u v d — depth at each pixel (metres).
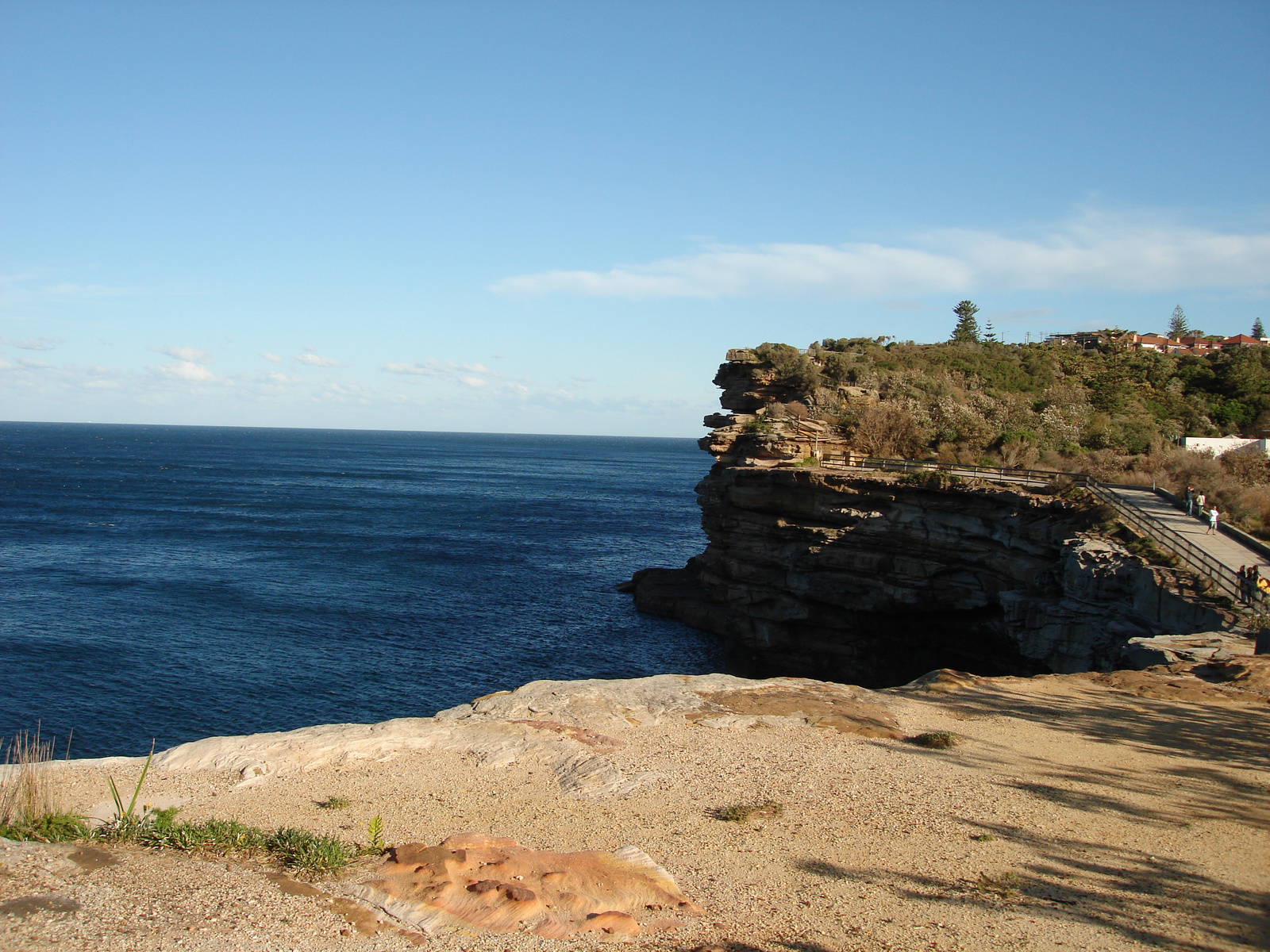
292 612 48.09
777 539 41.69
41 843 7.57
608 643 44.75
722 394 53.81
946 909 7.32
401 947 6.23
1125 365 67.81
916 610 36.34
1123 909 7.34
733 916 7.14
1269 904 7.47
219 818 9.31
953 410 48.81
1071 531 29.53
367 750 11.65
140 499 106.62
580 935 6.57
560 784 10.56
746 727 12.84
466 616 48.88
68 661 37.78
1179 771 11.01
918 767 11.14
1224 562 24.05
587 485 153.62
